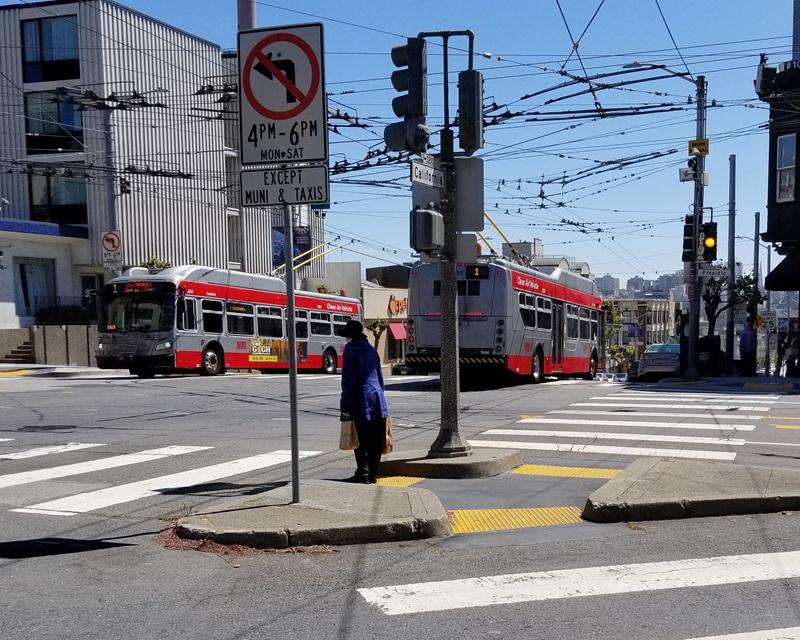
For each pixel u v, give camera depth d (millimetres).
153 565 5891
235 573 5691
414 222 8703
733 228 34562
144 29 35125
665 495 7332
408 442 11602
